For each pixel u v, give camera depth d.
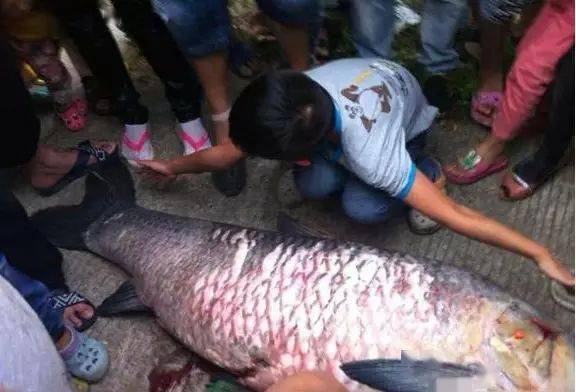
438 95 2.48
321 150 1.95
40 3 2.32
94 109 2.70
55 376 1.50
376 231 2.25
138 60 2.84
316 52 2.64
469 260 2.14
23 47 2.46
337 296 1.74
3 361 1.28
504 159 2.31
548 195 2.24
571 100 1.96
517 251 1.75
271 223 2.33
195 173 2.32
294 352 1.75
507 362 1.54
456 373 1.55
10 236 1.98
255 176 2.44
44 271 2.13
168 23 2.10
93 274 2.28
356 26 2.33
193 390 1.98
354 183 2.05
